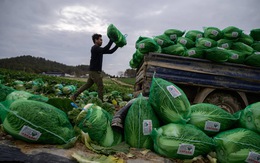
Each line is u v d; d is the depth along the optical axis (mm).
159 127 3500
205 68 5977
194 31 6941
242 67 6176
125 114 3658
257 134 3236
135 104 3602
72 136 3299
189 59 5895
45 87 9445
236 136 3143
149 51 5812
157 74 5715
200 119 3516
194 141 3092
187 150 3080
